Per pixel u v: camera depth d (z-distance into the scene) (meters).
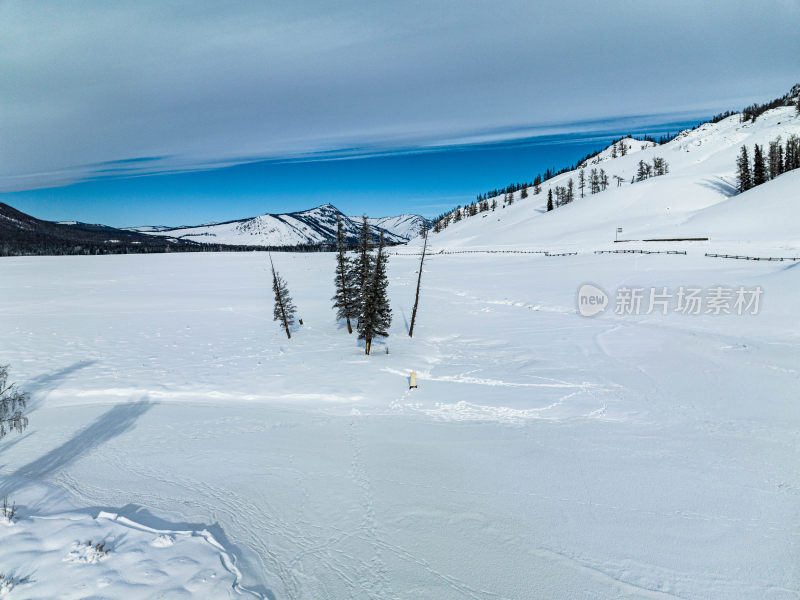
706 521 10.21
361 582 8.41
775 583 8.27
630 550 9.27
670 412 17.17
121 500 11.55
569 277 55.19
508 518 10.52
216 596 7.35
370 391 21.45
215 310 51.53
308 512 10.90
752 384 19.16
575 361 25.20
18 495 11.10
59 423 18.31
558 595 8.09
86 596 7.00
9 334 38.25
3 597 6.81
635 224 97.81
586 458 13.68
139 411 19.72
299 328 40.91
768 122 182.00
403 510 10.94
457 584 8.37
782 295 32.16
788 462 12.82
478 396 20.20
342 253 38.00
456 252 103.94
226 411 19.58
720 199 110.69
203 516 10.70
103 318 46.53
